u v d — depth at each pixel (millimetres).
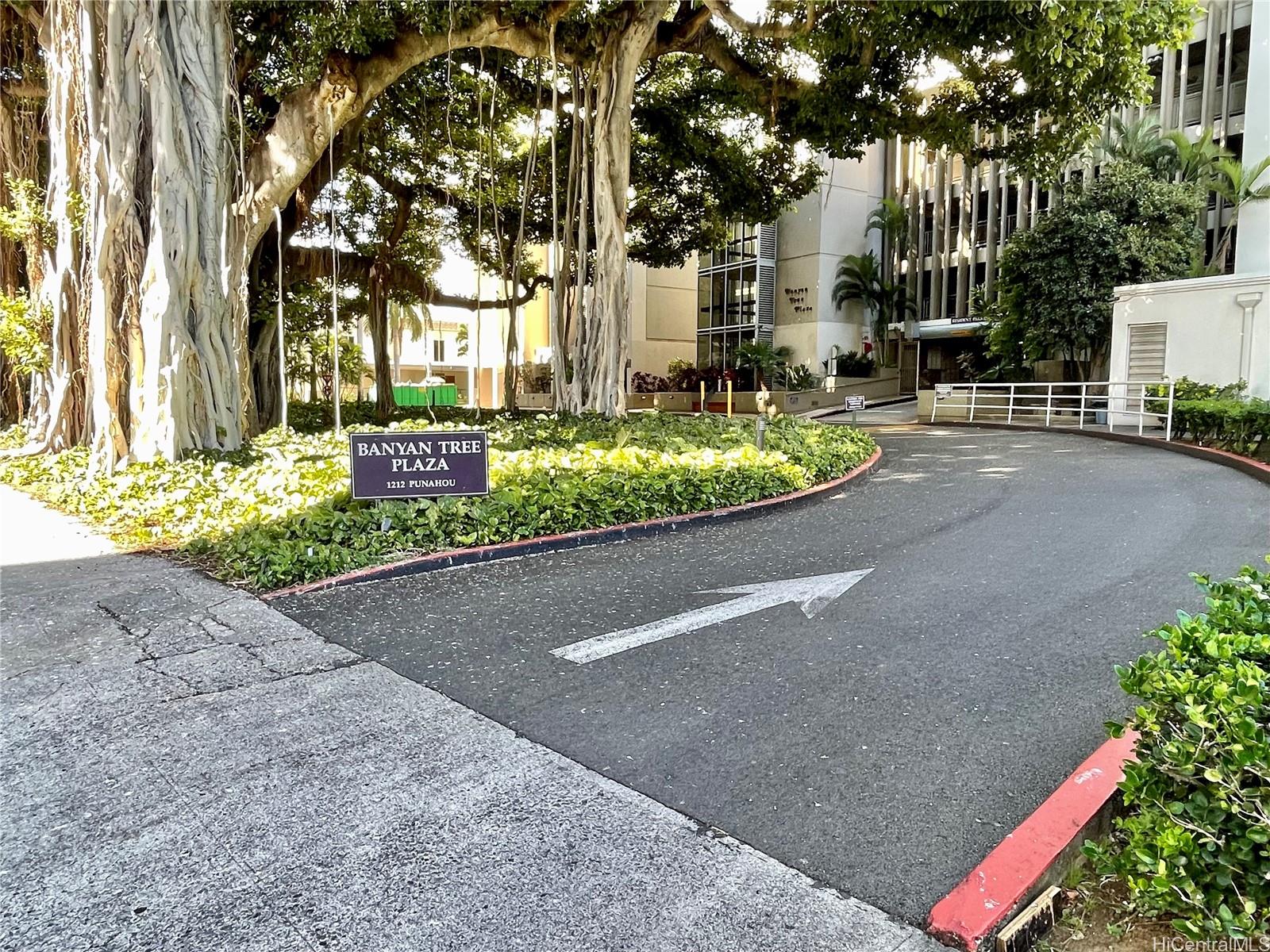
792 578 5945
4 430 14625
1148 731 2363
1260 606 2838
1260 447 10977
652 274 39312
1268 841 1984
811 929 2281
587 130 15180
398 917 2338
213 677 4125
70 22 9930
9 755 3314
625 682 4055
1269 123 18688
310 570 5707
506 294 23625
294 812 2887
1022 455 13078
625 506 7488
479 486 6949
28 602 5285
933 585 5723
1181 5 11820
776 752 3328
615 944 2219
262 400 15680
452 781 3098
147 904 2408
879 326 32719
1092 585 5609
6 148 12844
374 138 17891
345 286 22078
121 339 9586
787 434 12180
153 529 7250
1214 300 15461
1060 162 15555
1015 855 2494
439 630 4832
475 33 12367
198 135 9914
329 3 10930
